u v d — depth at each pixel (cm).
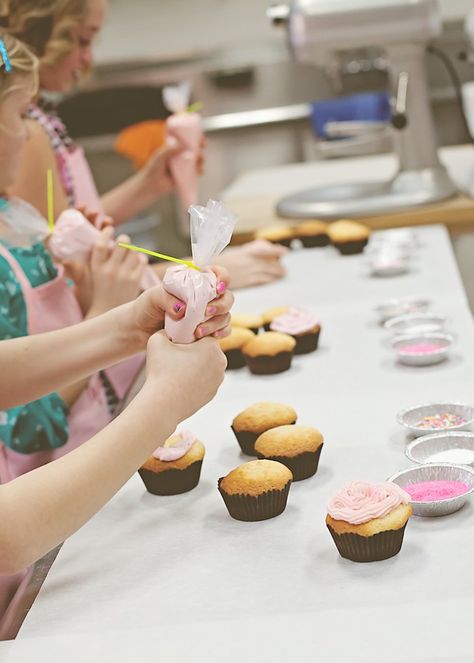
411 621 108
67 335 149
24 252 204
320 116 522
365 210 298
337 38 296
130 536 137
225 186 561
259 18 553
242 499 134
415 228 292
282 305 231
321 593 116
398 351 185
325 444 156
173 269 135
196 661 107
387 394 172
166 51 554
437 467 136
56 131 251
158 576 125
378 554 120
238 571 124
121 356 147
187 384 131
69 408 207
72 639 114
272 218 317
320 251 279
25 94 175
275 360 189
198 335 133
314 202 312
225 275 136
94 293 208
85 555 133
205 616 115
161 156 295
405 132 307
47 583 127
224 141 553
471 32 319
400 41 297
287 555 126
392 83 308
